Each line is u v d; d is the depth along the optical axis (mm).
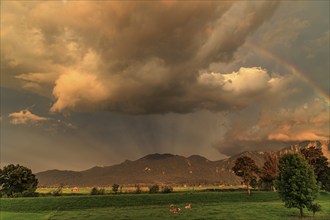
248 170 135000
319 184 78625
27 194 132750
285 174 80188
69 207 107500
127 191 145250
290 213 82250
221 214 80688
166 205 110125
